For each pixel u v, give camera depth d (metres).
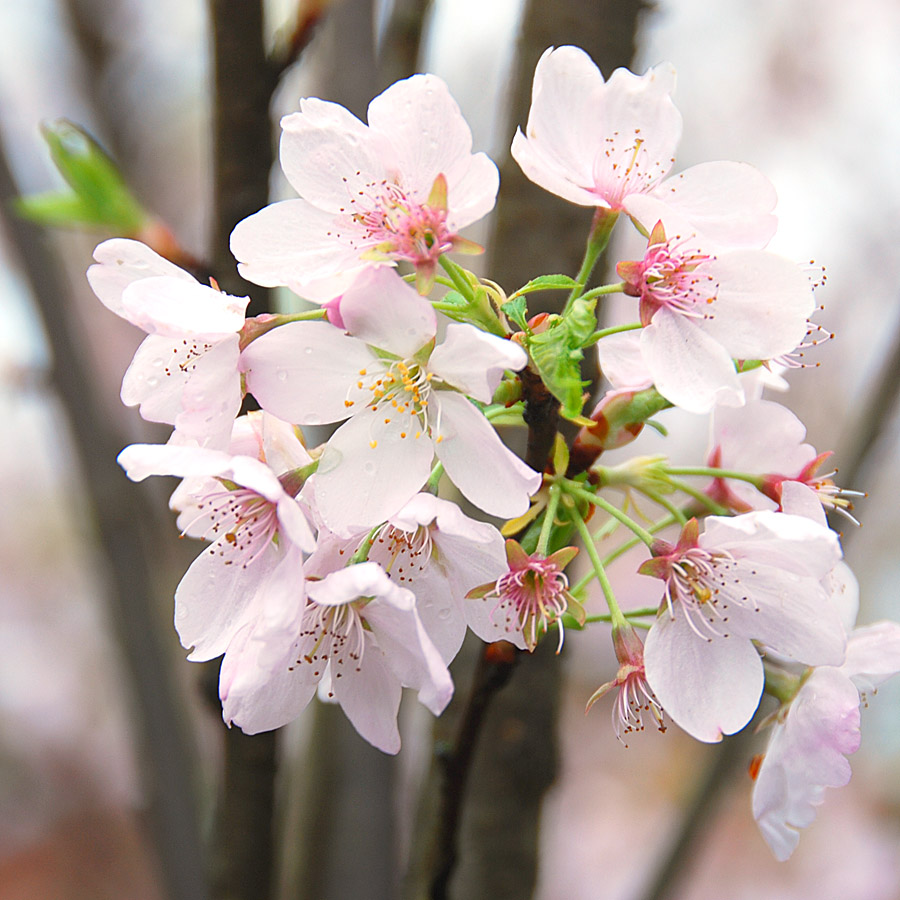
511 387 0.48
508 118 0.53
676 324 0.48
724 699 0.48
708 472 0.49
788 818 0.49
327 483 0.47
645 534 0.48
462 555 0.47
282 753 0.51
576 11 0.53
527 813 0.53
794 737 0.49
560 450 0.48
